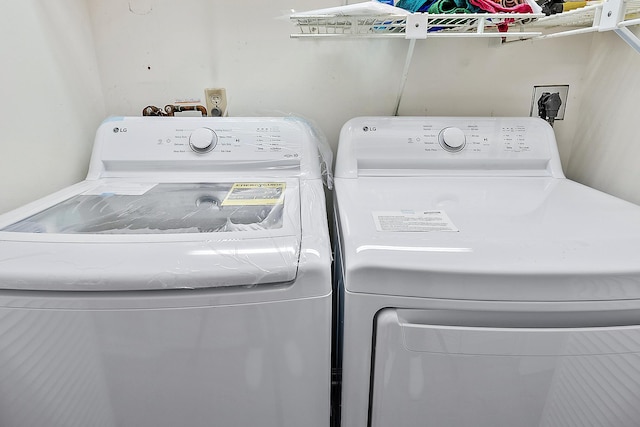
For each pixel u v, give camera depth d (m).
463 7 0.95
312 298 0.61
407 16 0.87
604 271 0.56
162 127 1.08
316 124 1.25
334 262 0.94
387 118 1.14
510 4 0.98
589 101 1.24
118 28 1.21
